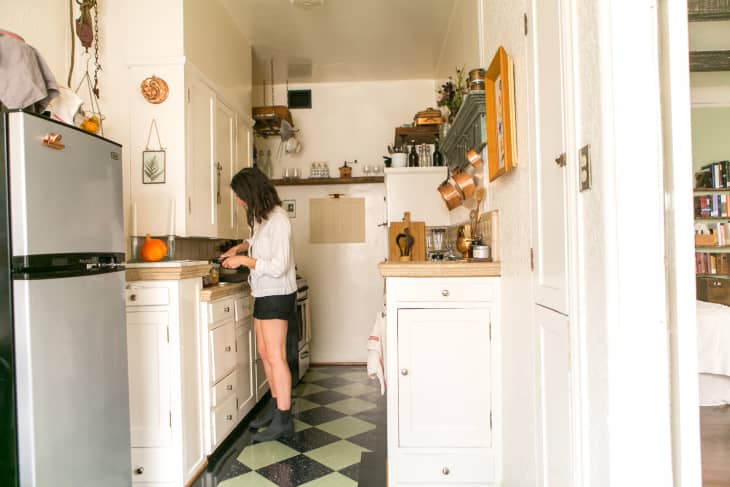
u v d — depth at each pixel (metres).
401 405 1.81
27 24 2.09
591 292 0.95
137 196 2.39
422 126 3.57
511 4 1.69
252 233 2.53
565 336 1.09
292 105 4.50
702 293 2.72
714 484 1.54
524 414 1.48
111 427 1.55
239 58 3.36
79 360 1.39
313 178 4.29
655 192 0.83
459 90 2.57
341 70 4.21
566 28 1.05
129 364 2.03
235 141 3.22
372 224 4.42
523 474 1.49
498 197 1.92
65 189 1.36
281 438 2.55
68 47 2.33
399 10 3.17
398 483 1.80
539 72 1.32
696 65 2.11
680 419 0.82
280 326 2.46
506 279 1.71
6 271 1.20
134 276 2.03
